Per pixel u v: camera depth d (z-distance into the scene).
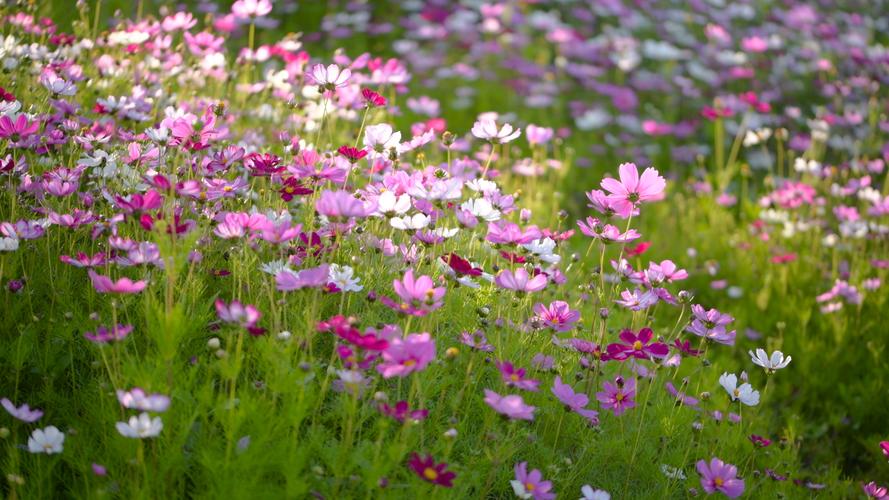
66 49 4.03
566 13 10.23
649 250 5.60
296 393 2.21
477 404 2.70
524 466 2.28
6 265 2.56
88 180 3.20
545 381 2.83
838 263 5.54
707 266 5.39
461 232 3.43
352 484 2.16
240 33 7.64
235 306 2.13
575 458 2.76
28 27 4.15
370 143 3.13
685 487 2.79
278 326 2.38
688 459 3.09
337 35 8.03
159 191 2.74
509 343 2.81
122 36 4.25
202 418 2.25
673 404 3.11
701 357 3.24
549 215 5.15
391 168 3.57
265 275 2.62
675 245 5.76
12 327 2.55
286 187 2.79
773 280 5.38
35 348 2.49
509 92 8.05
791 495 3.27
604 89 8.21
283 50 4.71
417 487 2.16
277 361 2.20
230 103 4.54
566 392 2.53
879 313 4.95
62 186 2.71
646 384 3.17
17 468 2.10
